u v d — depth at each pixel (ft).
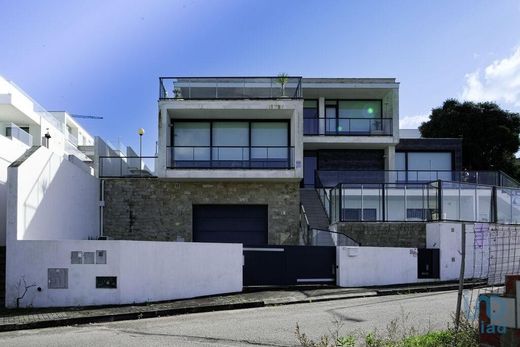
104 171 69.36
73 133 164.14
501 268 24.57
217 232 69.72
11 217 41.32
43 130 96.99
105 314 37.06
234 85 70.33
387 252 54.49
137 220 68.39
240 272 49.01
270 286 51.03
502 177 84.33
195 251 45.93
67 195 55.36
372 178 82.12
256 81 70.59
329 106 92.22
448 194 59.47
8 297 40.45
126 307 39.88
